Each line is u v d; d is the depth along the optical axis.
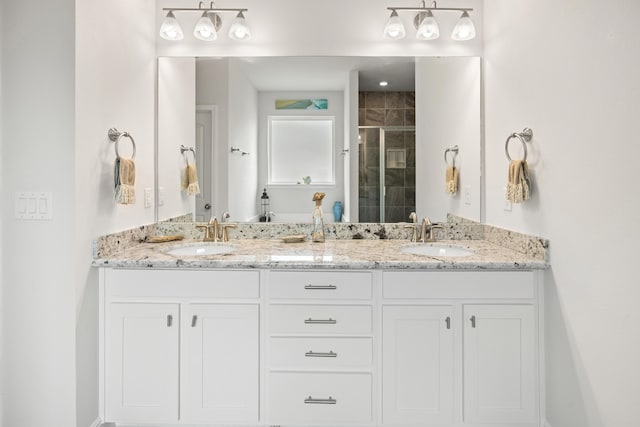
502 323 1.85
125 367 1.89
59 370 1.74
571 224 1.63
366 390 1.86
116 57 2.04
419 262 1.84
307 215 2.56
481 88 2.45
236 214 2.54
